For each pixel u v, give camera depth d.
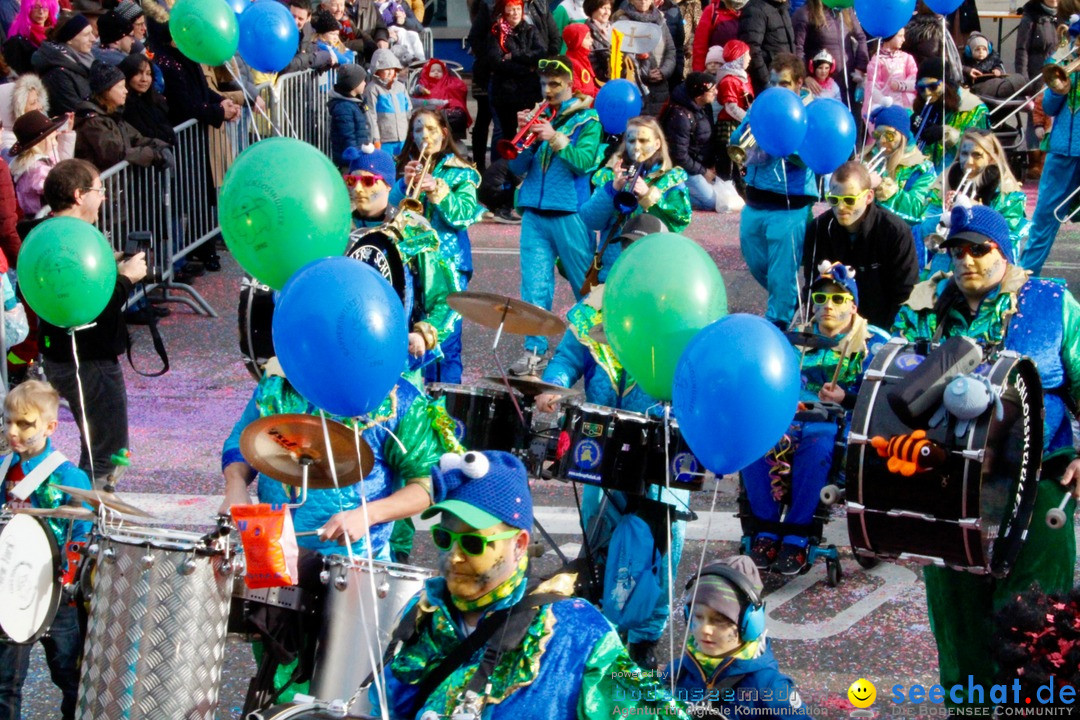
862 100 15.22
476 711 3.34
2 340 8.04
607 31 14.38
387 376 4.18
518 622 3.40
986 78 15.84
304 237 4.95
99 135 10.18
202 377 9.80
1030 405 4.90
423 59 17.53
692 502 7.71
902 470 4.61
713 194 14.66
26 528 4.62
